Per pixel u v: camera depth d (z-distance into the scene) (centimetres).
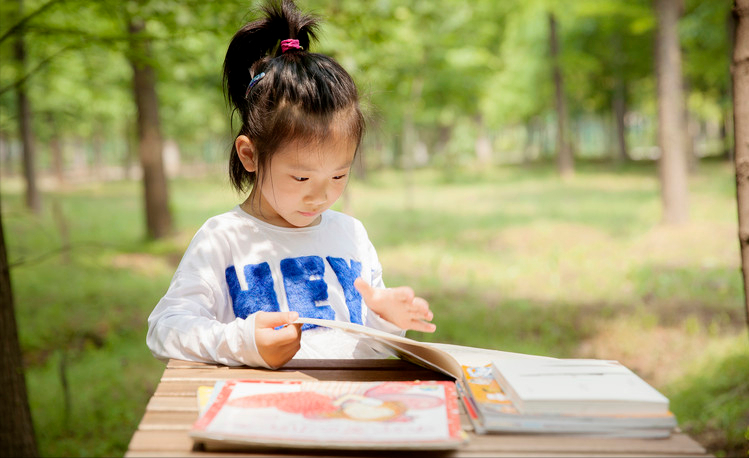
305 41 163
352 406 103
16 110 1277
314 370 132
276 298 153
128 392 456
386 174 2914
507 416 99
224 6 355
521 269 823
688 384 445
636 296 672
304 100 134
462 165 3106
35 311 660
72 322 625
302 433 92
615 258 846
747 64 199
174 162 3475
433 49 1327
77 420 409
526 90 2536
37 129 1498
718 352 491
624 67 2436
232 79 161
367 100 172
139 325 620
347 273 165
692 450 94
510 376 110
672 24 997
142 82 1070
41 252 980
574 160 3269
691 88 1994
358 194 1936
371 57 657
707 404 412
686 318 585
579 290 714
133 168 4084
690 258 801
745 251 203
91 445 380
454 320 612
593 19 2242
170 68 523
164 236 1091
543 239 1016
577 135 3722
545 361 121
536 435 99
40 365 518
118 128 3164
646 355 512
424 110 1917
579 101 2919
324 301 158
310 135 134
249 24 159
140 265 906
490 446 95
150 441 97
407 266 872
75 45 345
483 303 677
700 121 3444
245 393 108
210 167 3603
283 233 159
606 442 96
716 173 1906
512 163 3306
